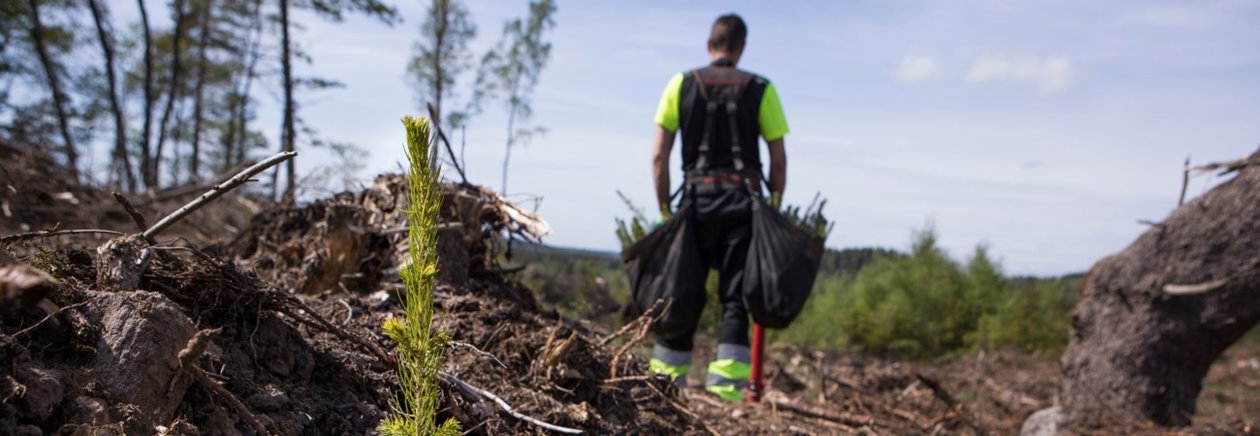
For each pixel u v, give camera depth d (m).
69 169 6.90
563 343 2.97
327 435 2.29
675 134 4.57
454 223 3.62
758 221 4.25
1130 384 5.30
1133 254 5.41
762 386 4.63
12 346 1.77
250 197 6.45
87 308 1.99
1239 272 5.04
